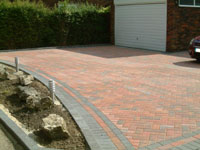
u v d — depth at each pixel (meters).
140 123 5.03
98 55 14.04
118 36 18.94
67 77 8.77
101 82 8.12
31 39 17.39
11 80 7.83
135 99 6.48
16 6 16.56
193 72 9.52
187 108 5.85
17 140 4.42
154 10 15.67
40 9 17.42
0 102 6.11
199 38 11.30
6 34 16.52
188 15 15.18
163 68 10.30
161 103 6.19
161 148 4.05
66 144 4.18
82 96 6.72
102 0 22.19
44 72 9.51
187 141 4.27
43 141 4.29
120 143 4.22
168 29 14.87
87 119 5.20
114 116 5.38
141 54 14.33
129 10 17.61
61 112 5.49
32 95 5.92
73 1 22.64
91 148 3.97
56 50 16.42
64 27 18.23
